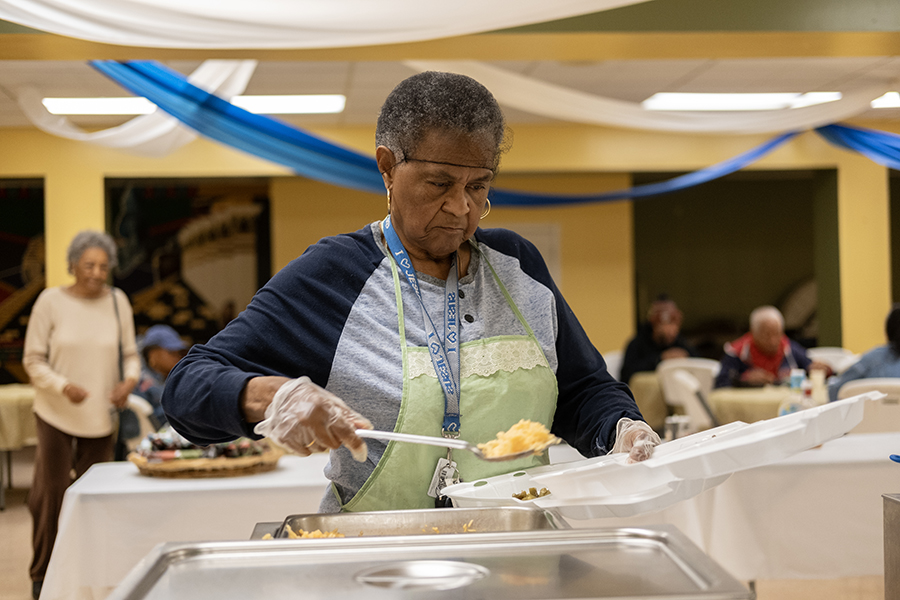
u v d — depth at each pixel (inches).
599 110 207.6
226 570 37.5
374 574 36.6
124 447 161.6
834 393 173.3
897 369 170.9
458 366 52.0
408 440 43.3
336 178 213.9
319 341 50.7
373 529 48.7
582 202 267.4
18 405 222.2
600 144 305.1
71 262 157.6
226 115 193.2
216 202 386.6
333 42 131.6
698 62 227.8
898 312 171.9
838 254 312.3
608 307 346.3
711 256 420.8
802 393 122.6
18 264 362.6
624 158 305.9
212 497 100.0
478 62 182.9
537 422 50.1
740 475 105.4
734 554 105.0
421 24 128.0
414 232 50.9
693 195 419.5
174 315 384.8
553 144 303.9
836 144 239.9
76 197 284.5
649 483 44.6
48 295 155.9
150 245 382.3
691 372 238.8
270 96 252.2
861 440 123.5
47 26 124.3
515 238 58.6
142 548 99.2
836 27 148.5
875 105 268.5
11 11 120.6
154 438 112.8
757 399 185.6
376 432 43.0
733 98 269.4
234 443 110.7
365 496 50.9
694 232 420.5
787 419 45.1
